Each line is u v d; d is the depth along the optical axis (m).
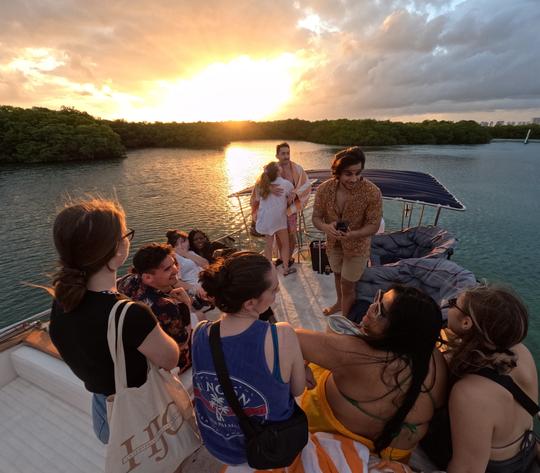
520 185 35.00
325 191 3.49
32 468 2.22
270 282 1.28
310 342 1.59
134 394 1.36
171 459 1.56
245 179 46.97
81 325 1.26
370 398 1.51
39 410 2.63
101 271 1.29
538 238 18.64
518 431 1.51
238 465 1.51
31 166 61.50
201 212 29.19
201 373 1.35
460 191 31.91
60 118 85.25
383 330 1.47
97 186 41.03
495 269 15.06
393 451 1.63
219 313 3.92
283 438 1.33
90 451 2.32
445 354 1.86
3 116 74.38
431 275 4.13
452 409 1.49
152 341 1.34
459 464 1.49
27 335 3.01
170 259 2.32
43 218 27.19
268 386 1.27
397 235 6.62
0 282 16.67
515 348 1.62
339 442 1.60
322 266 5.18
